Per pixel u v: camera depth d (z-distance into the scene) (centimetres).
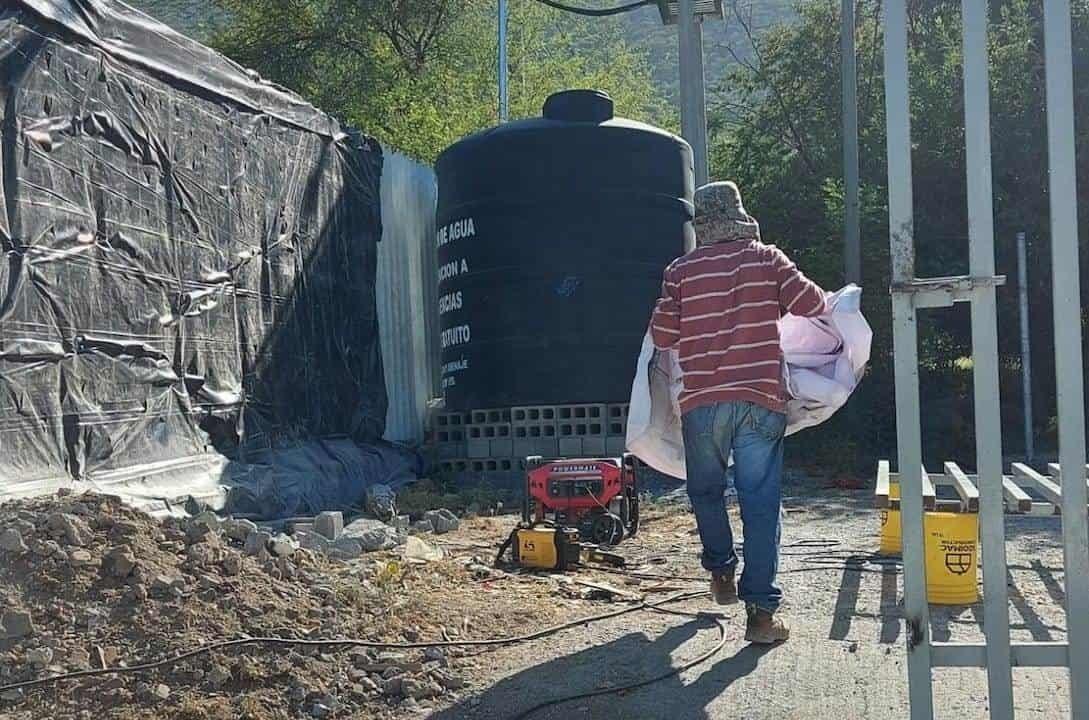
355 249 1215
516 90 2933
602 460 788
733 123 2250
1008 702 322
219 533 602
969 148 315
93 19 760
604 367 1137
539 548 676
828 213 1648
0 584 479
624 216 1141
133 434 786
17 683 435
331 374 1138
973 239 316
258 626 490
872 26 2089
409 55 3017
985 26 313
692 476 516
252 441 960
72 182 732
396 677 457
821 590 607
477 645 509
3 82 669
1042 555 700
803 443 1485
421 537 820
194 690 441
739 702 431
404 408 1342
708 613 559
